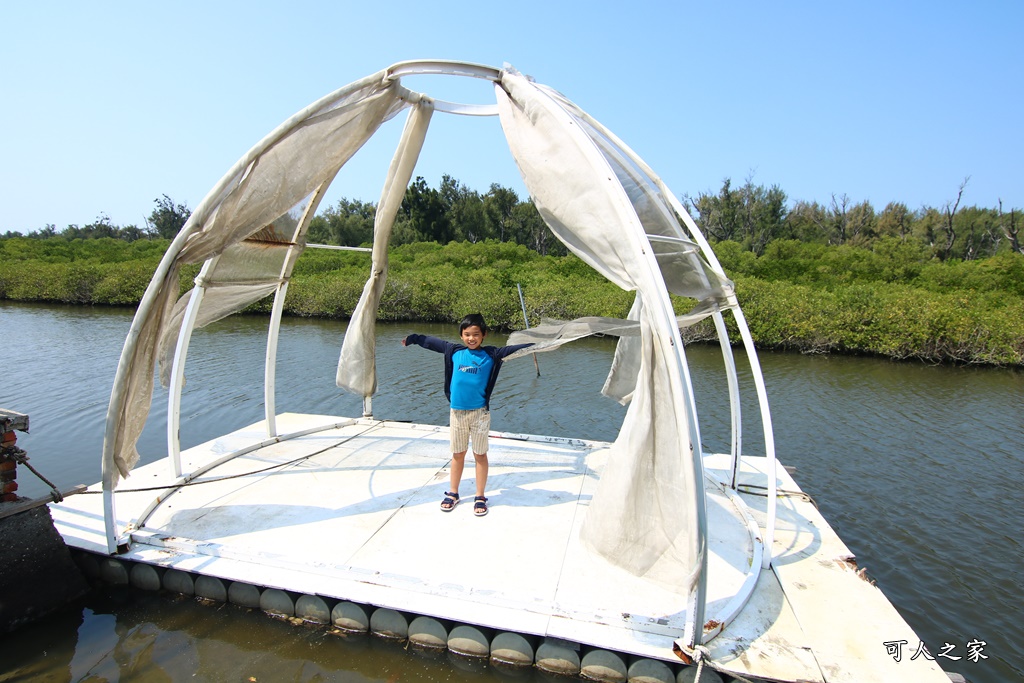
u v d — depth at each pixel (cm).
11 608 328
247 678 297
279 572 342
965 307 1582
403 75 391
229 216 372
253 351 1452
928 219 4228
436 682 294
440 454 533
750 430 860
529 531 386
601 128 433
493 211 4428
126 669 303
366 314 571
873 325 1539
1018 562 494
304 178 404
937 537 536
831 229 4344
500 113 393
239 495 440
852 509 592
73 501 425
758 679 264
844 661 276
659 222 398
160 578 359
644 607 307
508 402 1005
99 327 1823
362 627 323
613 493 297
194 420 877
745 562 363
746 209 4456
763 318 1636
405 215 4662
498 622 298
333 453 534
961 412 974
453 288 2158
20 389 1026
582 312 1908
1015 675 364
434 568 340
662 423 290
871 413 965
